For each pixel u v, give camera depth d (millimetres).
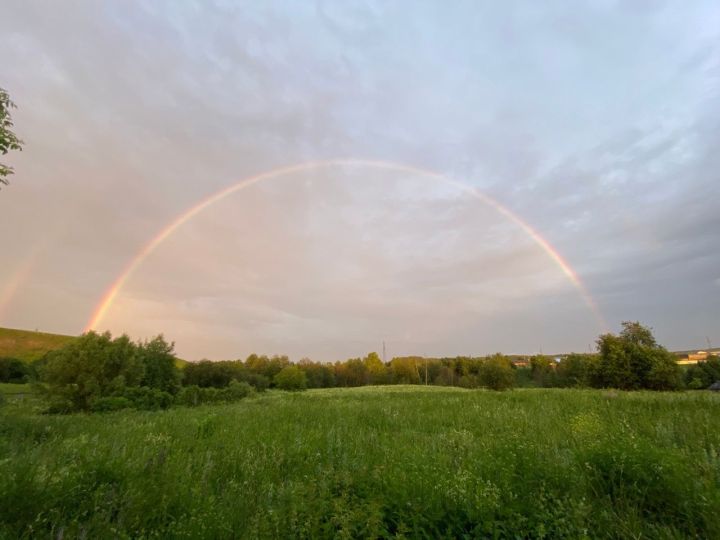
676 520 3631
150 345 44219
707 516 3416
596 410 10641
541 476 4477
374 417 11969
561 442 6434
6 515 3539
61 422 11953
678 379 34562
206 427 10172
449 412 12625
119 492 4340
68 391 24953
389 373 117812
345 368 118500
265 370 112625
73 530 3412
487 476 4578
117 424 11969
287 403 20172
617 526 3441
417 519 3570
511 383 41781
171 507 4098
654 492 3961
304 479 4938
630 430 6781
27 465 4469
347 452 6738
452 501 3838
